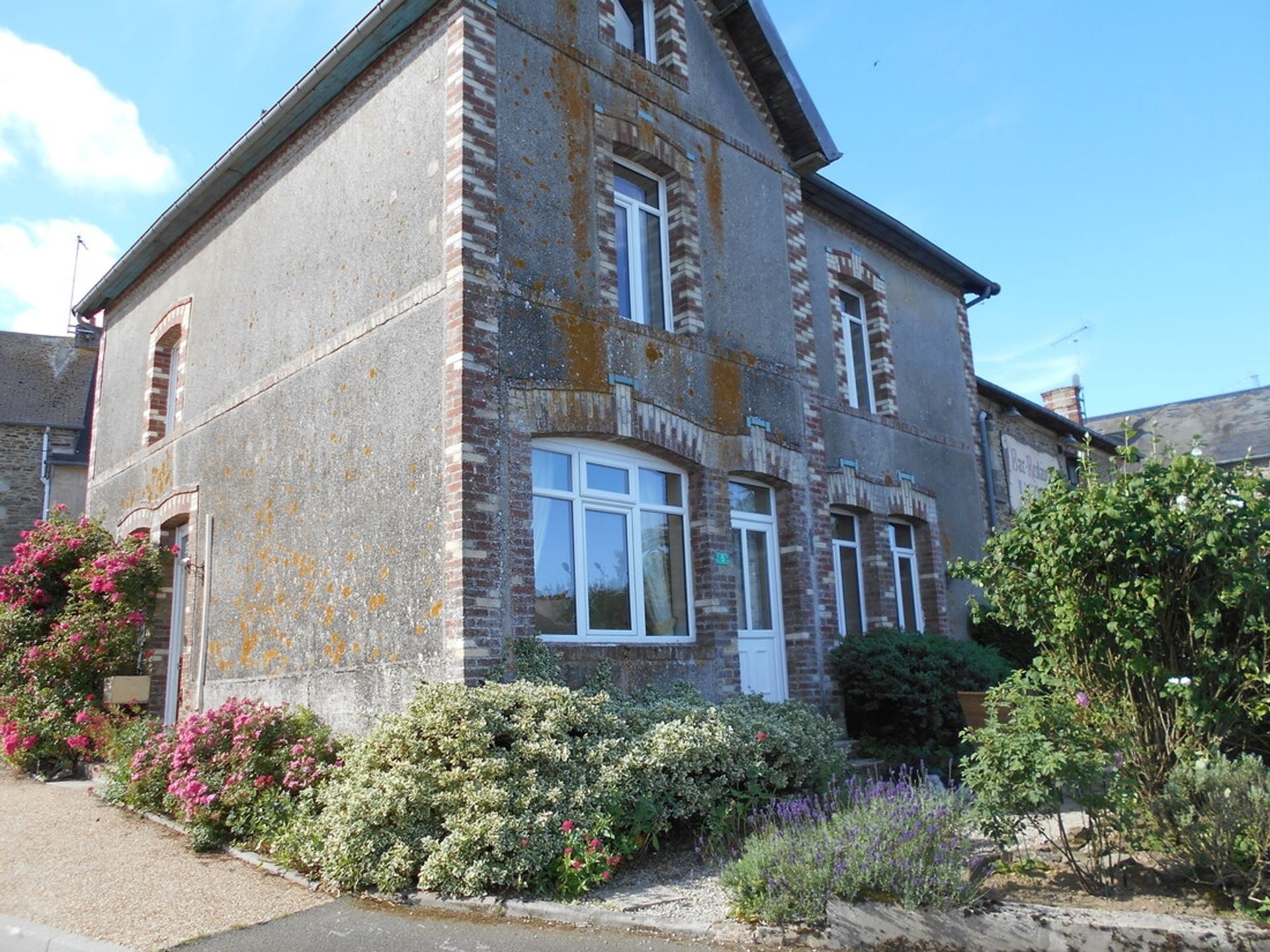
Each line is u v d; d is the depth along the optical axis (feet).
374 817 19.48
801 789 25.00
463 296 24.35
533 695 21.44
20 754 32.60
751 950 15.70
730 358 32.78
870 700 32.71
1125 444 21.57
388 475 25.90
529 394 25.50
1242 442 112.57
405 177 27.22
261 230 34.14
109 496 44.32
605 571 27.78
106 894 19.29
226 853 22.45
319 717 26.89
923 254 46.21
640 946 15.85
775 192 37.35
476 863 18.33
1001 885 17.34
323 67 29.09
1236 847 16.14
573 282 27.68
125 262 42.42
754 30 36.17
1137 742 19.29
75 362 80.64
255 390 32.99
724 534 30.83
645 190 32.89
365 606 25.94
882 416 41.88
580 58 29.71
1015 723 17.90
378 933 16.72
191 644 34.60
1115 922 14.80
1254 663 18.79
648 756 21.48
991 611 23.77
